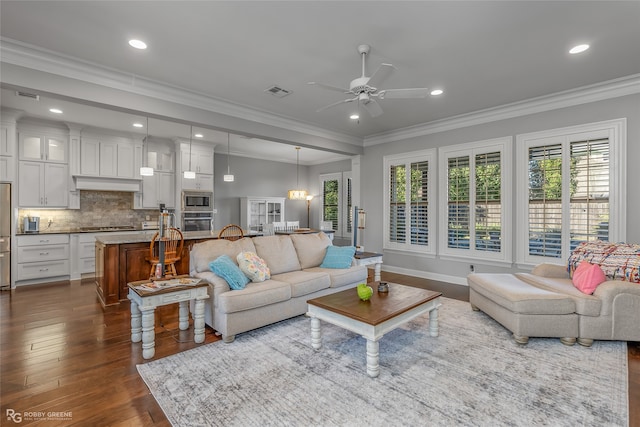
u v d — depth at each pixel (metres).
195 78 3.58
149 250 4.27
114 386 2.19
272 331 3.17
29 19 2.48
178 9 2.36
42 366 2.46
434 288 4.85
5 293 4.53
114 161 5.98
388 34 2.71
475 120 4.89
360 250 5.27
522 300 2.83
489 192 4.76
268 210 8.53
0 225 4.68
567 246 4.07
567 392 2.10
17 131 5.07
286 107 4.55
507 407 1.95
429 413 1.89
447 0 2.26
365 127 5.66
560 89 3.92
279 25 2.58
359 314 2.42
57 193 5.43
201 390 2.15
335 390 2.14
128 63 3.22
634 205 3.66
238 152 8.16
